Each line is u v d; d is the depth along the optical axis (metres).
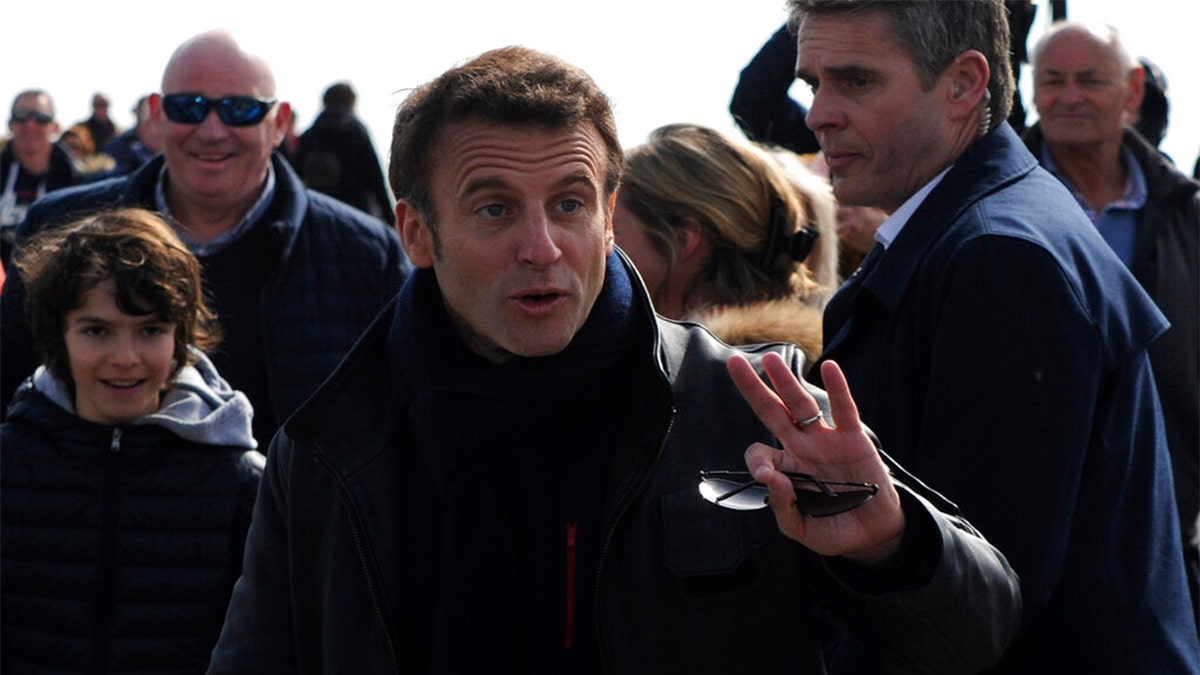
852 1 3.27
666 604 2.52
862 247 5.02
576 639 2.55
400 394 2.69
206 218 5.44
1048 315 2.93
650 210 3.90
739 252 3.92
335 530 2.68
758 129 5.70
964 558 2.39
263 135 5.43
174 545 4.12
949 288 3.02
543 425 2.58
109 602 4.11
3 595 4.14
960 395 2.94
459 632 2.55
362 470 2.66
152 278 4.12
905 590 2.35
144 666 4.09
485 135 2.50
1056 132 5.71
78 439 4.15
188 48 5.43
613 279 2.64
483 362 2.65
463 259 2.53
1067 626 2.96
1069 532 2.92
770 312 3.56
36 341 4.21
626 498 2.54
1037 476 2.87
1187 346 5.27
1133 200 5.68
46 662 4.10
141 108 14.44
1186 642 3.04
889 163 3.31
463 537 2.58
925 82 3.27
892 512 2.33
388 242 5.53
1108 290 3.07
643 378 2.58
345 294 5.39
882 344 3.16
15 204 12.25
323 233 5.44
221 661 2.78
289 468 2.75
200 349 4.52
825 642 3.07
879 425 3.12
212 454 4.19
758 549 2.53
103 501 4.13
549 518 2.58
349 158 12.85
